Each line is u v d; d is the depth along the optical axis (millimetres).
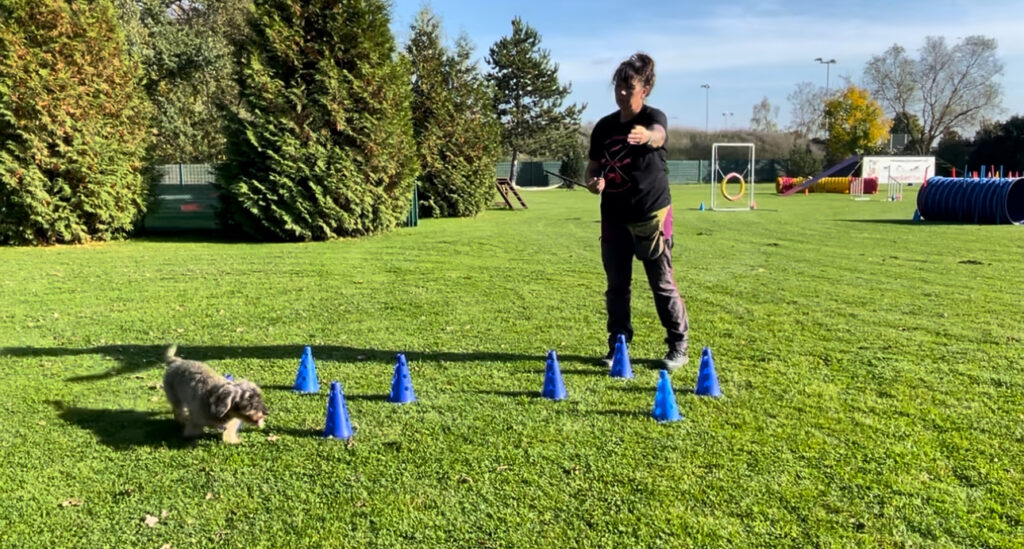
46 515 2727
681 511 2715
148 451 3340
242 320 6219
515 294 7465
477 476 3051
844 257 10578
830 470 3057
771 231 15133
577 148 45969
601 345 5328
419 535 2572
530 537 2549
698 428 3572
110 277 8648
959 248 11734
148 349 5238
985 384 4254
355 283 8219
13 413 3844
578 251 11508
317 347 5289
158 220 14789
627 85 4340
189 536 2584
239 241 13383
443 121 19828
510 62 41500
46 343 5398
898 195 30719
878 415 3730
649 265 4656
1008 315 6258
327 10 13211
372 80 13648
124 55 13359
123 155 13227
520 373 4594
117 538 2570
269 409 3910
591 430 3566
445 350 5188
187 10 30688
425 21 19781
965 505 2730
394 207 14938
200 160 30312
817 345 5246
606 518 2672
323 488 2953
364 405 3973
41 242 12359
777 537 2525
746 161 57188
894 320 6078
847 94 57500
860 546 2455
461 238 13812
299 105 13055
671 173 55750
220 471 3119
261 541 2547
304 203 13148
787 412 3789
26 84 11672
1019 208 17359
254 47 13070
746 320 6125
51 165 12047
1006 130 45594
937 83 58125
